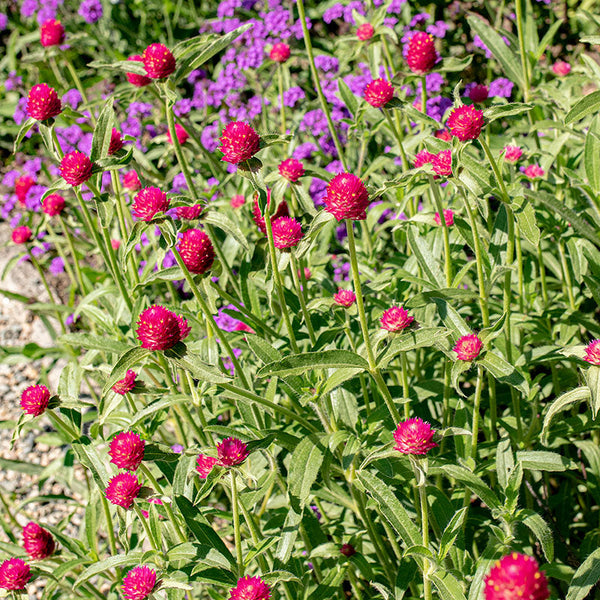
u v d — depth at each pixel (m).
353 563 2.91
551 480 3.77
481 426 3.25
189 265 2.79
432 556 2.22
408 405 2.86
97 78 7.27
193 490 3.08
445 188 4.25
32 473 4.58
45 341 6.26
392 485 2.85
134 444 2.56
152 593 2.43
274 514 3.37
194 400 2.81
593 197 3.26
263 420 2.97
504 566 1.55
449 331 2.38
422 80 3.62
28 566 2.82
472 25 4.24
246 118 5.76
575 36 6.18
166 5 7.94
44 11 7.54
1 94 8.58
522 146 4.05
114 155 3.31
